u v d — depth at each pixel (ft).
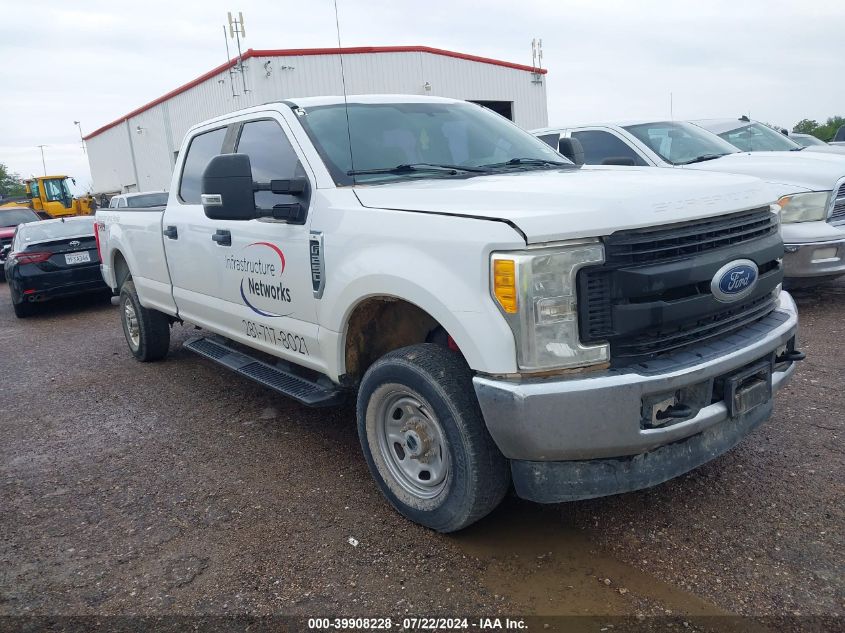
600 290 8.83
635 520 10.74
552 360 8.72
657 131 26.40
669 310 8.98
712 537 10.11
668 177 10.67
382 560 10.07
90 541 11.19
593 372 8.85
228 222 14.57
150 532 11.35
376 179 12.30
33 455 15.23
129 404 18.43
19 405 19.26
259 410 17.12
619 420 8.69
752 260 9.91
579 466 9.21
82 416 17.75
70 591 9.80
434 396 9.86
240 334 15.30
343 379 12.03
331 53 63.87
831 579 8.96
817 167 21.68
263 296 13.80
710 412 9.44
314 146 12.63
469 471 9.68
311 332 12.48
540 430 8.69
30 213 62.80
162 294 18.95
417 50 68.85
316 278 11.96
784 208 21.08
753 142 30.60
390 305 11.79
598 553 9.93
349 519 11.32
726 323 9.97
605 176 11.02
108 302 39.50
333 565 10.03
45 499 12.87
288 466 13.62
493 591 9.20
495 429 9.03
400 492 11.00
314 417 16.35
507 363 8.83
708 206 9.51
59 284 34.60
